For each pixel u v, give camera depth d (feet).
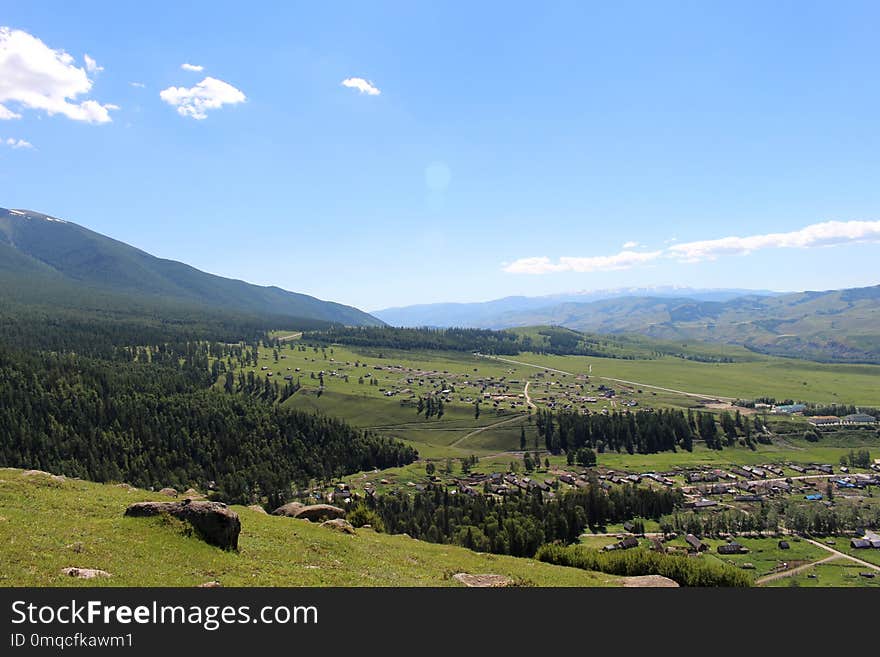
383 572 135.54
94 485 176.35
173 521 123.75
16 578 87.51
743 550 499.92
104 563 100.22
